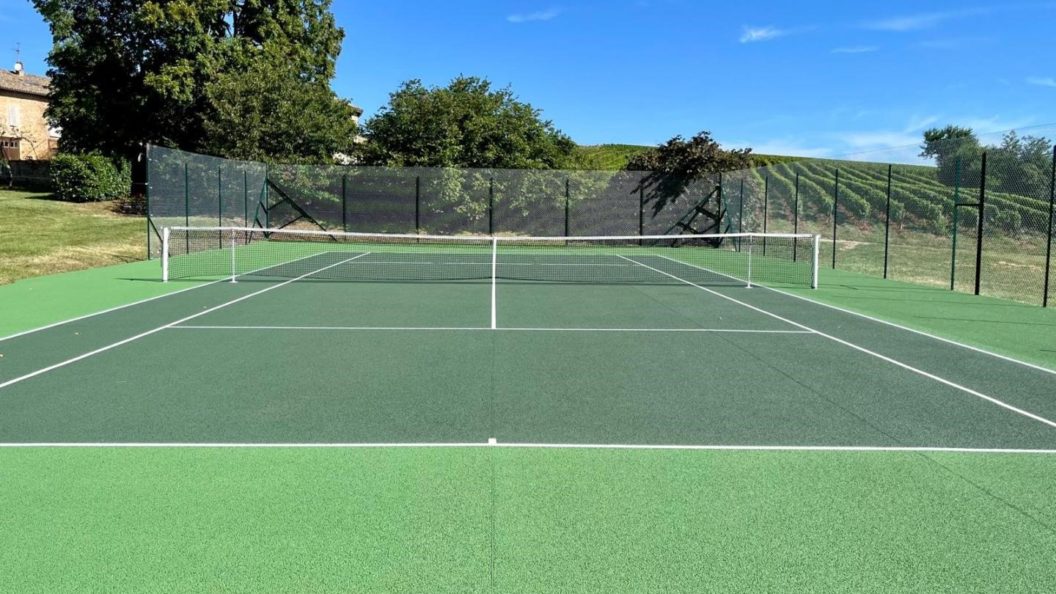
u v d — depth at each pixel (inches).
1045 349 338.0
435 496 159.0
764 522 147.0
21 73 2138.3
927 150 637.9
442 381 268.7
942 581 124.4
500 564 128.9
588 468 177.5
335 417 220.5
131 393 247.9
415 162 1141.1
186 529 142.1
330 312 442.6
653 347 337.4
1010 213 598.2
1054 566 129.9
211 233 877.8
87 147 1295.5
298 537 138.9
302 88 1141.7
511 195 1101.7
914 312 458.6
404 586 121.3
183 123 1253.7
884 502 157.9
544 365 297.4
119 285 565.0
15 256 666.2
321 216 1087.6
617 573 126.0
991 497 161.2
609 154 1760.6
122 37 1234.0
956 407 236.5
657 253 1003.3
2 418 217.2
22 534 139.8
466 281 642.2
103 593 119.0
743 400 243.8
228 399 241.0
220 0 1216.8
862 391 257.3
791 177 904.9
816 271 590.2
